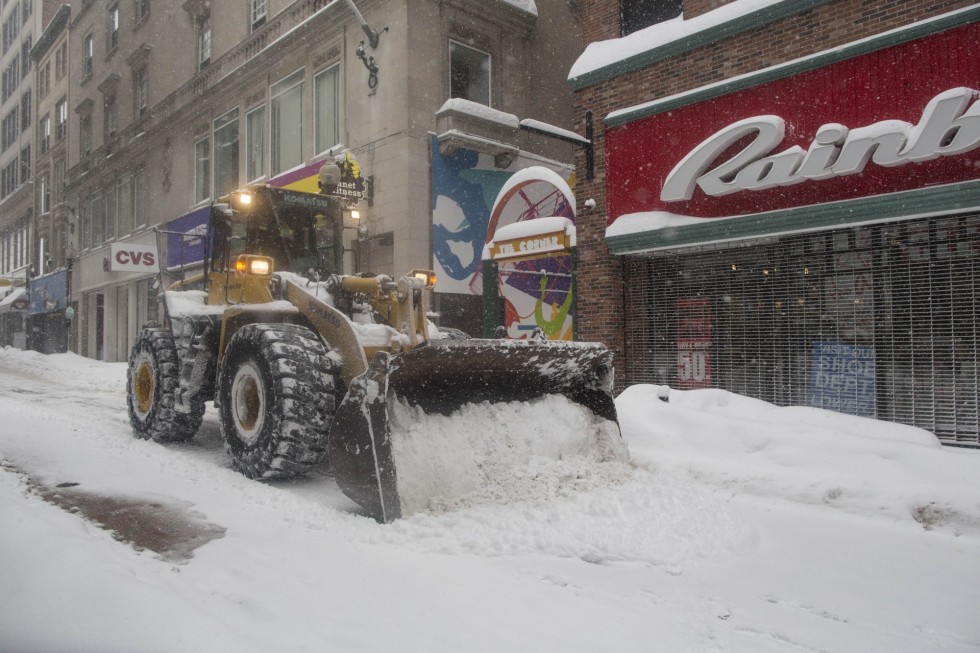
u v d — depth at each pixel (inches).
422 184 537.0
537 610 122.1
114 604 102.3
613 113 382.0
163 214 879.7
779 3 319.0
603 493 186.5
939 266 286.0
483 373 199.0
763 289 340.8
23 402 410.0
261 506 184.2
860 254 308.0
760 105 326.0
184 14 839.7
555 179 424.8
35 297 1294.3
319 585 127.8
